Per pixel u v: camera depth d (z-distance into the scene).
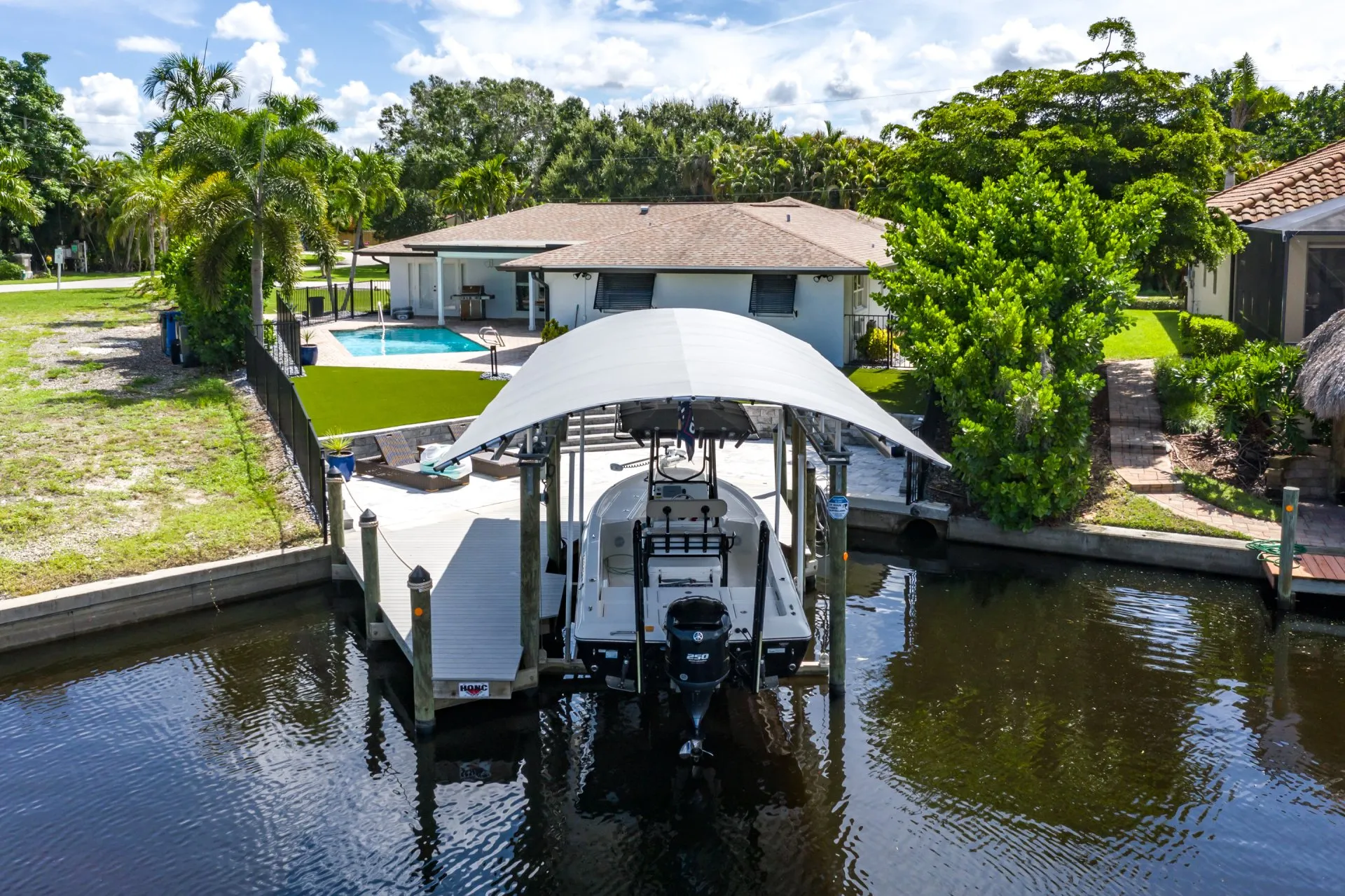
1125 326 16.73
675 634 8.77
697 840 8.22
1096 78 22.23
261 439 18.31
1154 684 11.00
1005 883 7.64
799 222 32.81
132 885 7.57
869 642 12.15
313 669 11.47
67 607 12.12
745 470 18.39
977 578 14.42
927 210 22.83
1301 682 11.05
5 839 8.14
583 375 9.79
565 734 9.95
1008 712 10.36
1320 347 16.30
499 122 86.88
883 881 7.68
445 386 23.25
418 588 9.54
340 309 41.47
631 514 11.45
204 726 10.10
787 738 9.85
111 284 50.81
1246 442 17.47
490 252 34.47
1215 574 14.44
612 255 28.42
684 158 75.56
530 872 7.81
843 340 26.91
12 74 65.88
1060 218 17.36
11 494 15.30
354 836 8.25
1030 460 15.12
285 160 24.67
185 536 14.12
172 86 43.62
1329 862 7.90
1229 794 8.84
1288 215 20.33
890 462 19.34
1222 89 65.56
